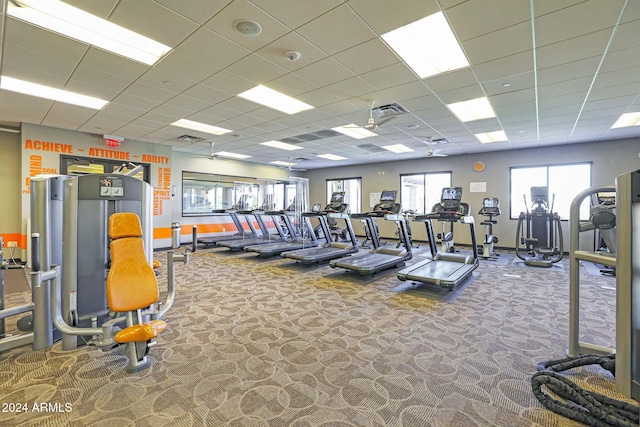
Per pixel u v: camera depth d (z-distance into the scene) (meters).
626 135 6.89
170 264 3.11
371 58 3.46
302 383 2.15
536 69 3.66
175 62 3.56
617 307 1.64
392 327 3.13
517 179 8.65
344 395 2.01
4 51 3.30
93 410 1.85
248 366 2.37
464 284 4.88
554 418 1.79
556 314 3.51
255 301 3.99
